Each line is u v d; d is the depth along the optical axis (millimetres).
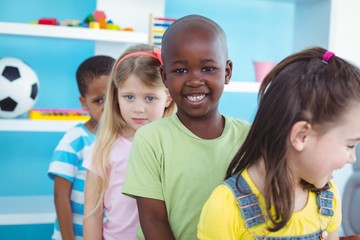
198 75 976
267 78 877
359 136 813
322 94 792
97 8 2270
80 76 1795
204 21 1009
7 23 1965
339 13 3074
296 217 864
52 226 2496
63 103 2469
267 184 822
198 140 1040
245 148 890
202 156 1035
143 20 2334
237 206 848
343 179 3082
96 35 2068
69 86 2469
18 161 2432
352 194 2270
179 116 1071
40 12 2408
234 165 913
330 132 799
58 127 2061
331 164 817
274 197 818
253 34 2877
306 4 2748
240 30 2854
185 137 1045
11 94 2004
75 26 2088
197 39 971
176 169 1030
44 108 2426
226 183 871
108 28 2129
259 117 856
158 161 1041
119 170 1328
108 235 1340
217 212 846
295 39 2830
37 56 2410
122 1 2299
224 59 1015
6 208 2143
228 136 1063
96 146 1356
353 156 839
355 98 794
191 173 1027
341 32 3086
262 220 840
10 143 2410
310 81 803
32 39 2393
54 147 2480
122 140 1353
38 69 2416
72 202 1719
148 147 1049
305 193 888
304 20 2758
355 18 3088
